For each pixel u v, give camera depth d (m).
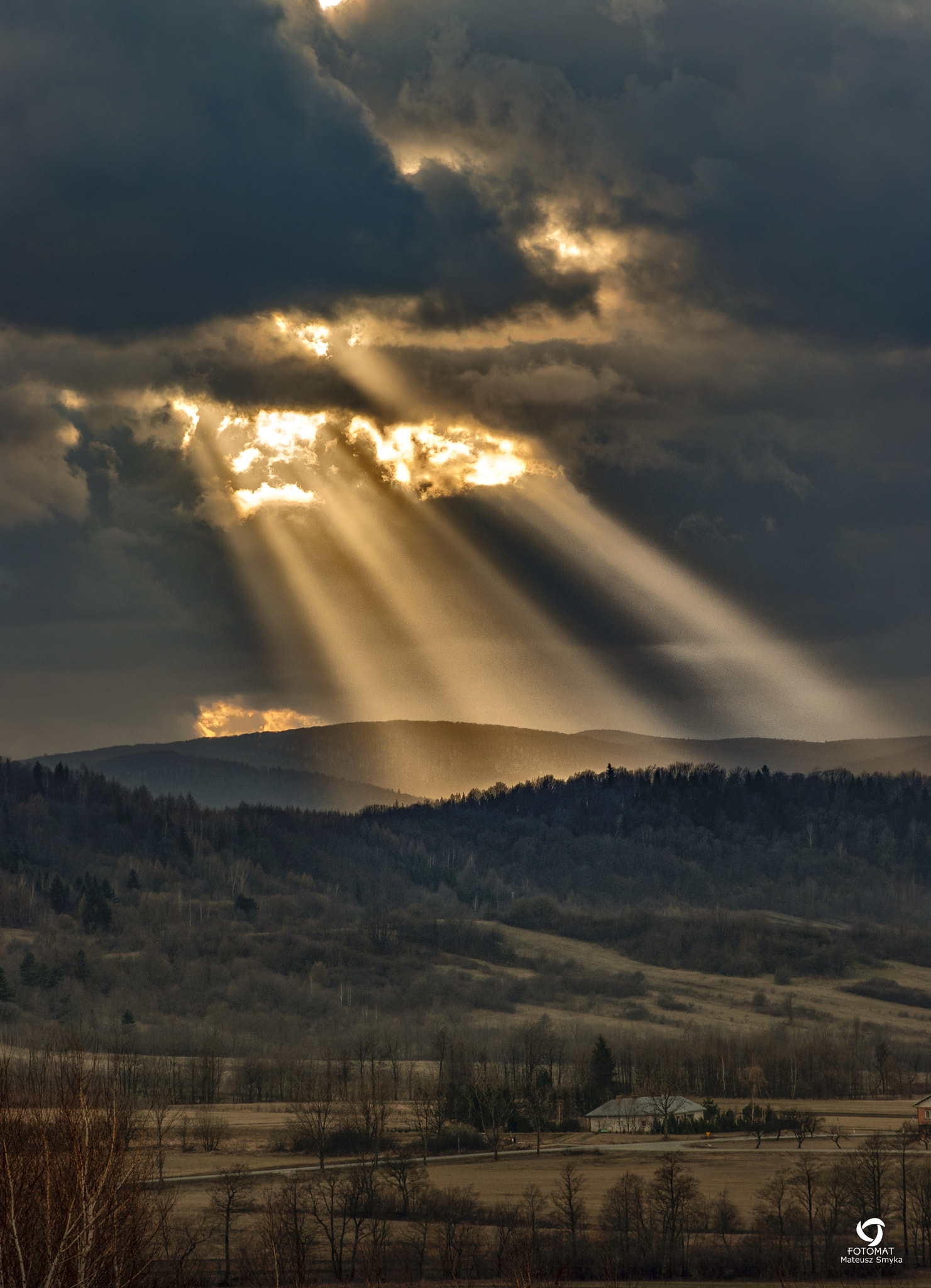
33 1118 110.12
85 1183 104.31
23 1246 99.88
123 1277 106.19
